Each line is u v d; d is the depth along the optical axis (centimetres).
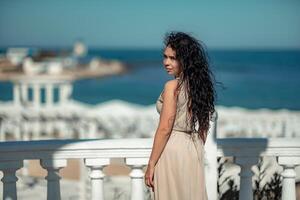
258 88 6956
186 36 438
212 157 505
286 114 1653
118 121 1703
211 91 438
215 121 505
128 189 799
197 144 433
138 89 7131
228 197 567
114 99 5894
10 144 471
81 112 1758
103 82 7925
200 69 431
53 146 477
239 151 510
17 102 2039
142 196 496
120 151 488
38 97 2238
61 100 2408
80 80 7375
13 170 472
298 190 616
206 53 441
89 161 485
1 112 1683
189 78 426
